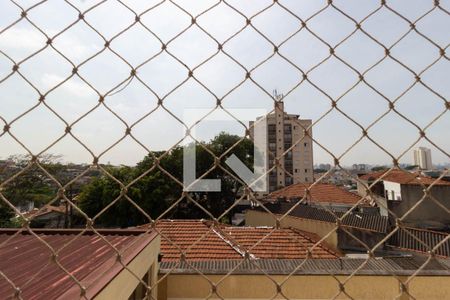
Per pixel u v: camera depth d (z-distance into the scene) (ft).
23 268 10.18
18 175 3.77
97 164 4.00
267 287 19.43
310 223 38.40
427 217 33.60
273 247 26.68
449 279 18.24
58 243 13.65
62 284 8.72
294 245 27.22
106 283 9.00
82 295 4.02
